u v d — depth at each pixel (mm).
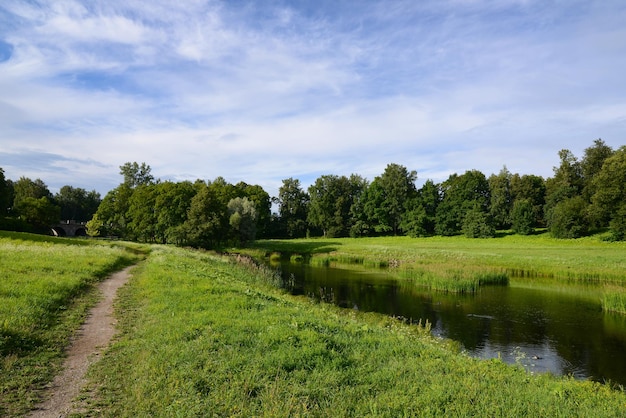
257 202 90500
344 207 111250
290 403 6609
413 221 95188
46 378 8031
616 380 14742
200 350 8961
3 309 11445
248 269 35875
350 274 42062
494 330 21000
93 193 150750
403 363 9344
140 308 14352
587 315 24234
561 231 74875
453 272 37094
